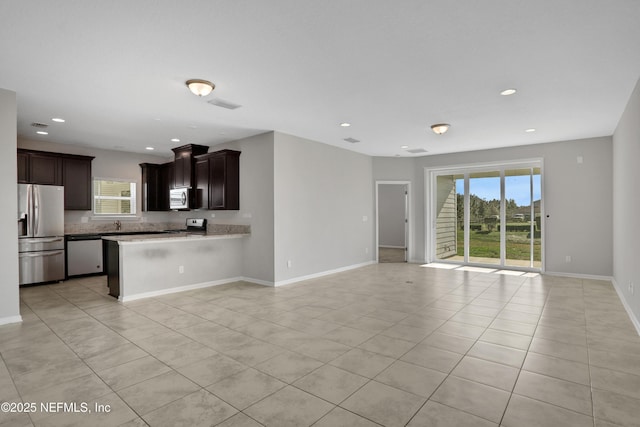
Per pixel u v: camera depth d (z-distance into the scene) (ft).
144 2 7.07
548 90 12.21
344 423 6.43
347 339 10.62
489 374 8.33
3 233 12.00
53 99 13.03
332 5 7.22
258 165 18.89
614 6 7.23
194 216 23.97
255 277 19.17
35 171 19.63
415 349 9.84
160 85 11.67
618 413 6.70
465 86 11.84
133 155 24.50
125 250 15.44
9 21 7.75
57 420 6.55
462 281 19.34
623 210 15.10
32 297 16.07
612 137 19.10
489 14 7.57
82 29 8.13
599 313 13.20
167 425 6.39
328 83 11.57
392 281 19.43
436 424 6.39
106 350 9.85
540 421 6.46
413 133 18.70
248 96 12.80
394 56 9.62
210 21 7.82
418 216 26.27
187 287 17.56
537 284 18.42
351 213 23.79
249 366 8.82
